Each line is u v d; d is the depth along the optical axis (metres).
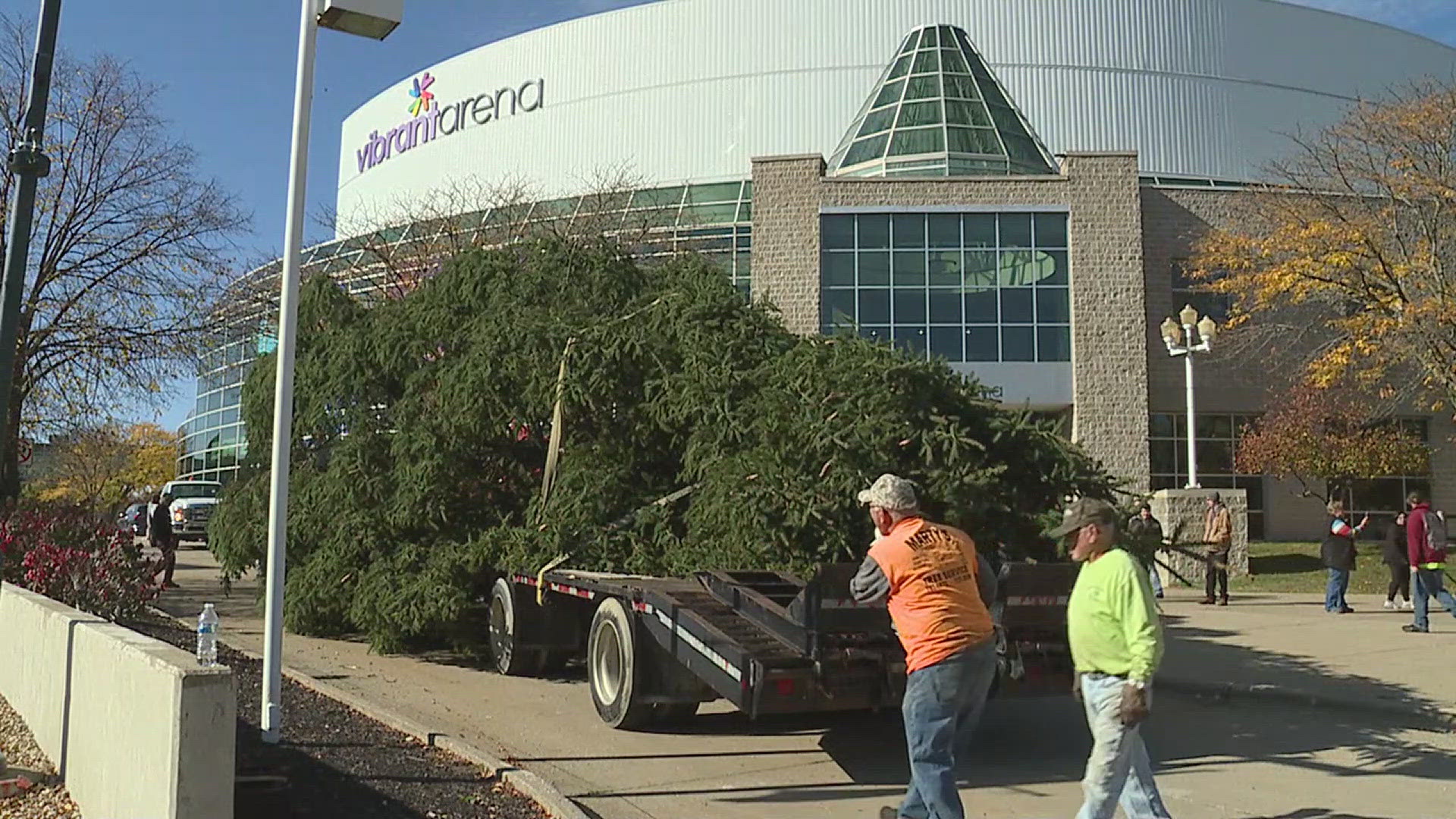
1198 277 33.69
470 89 56.50
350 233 38.94
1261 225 31.86
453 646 13.05
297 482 14.48
